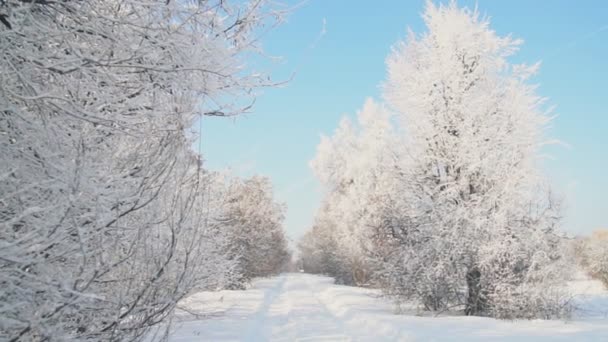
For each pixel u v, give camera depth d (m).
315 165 38.78
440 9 16.62
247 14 3.91
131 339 3.95
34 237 2.90
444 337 9.28
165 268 3.95
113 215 3.35
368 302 18.28
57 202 2.97
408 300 15.93
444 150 15.80
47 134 3.06
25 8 2.92
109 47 3.38
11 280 2.73
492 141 15.08
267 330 11.54
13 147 3.05
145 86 3.62
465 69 16.11
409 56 17.33
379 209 17.69
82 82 3.34
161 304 4.07
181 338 9.19
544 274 13.77
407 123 16.52
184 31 3.58
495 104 15.49
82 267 2.98
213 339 9.15
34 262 2.78
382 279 16.55
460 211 14.52
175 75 3.62
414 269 15.23
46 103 3.12
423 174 16.02
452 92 15.68
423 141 16.05
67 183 2.93
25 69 3.08
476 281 14.75
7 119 3.02
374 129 29.50
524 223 14.41
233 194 26.94
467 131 15.20
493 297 13.91
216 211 7.83
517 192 14.35
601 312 15.45
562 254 14.20
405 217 15.91
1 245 2.57
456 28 15.87
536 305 13.61
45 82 3.25
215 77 3.81
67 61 2.99
